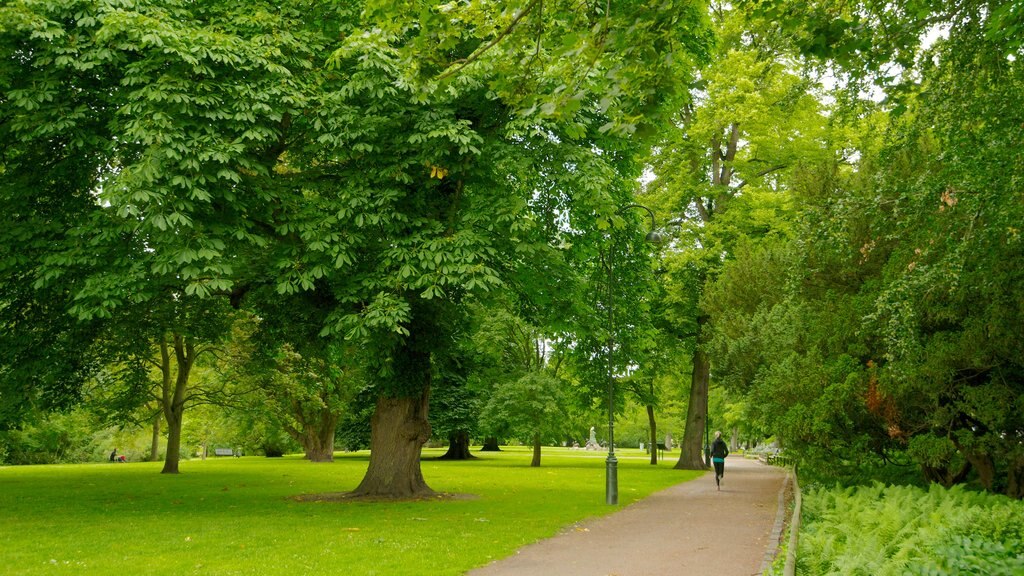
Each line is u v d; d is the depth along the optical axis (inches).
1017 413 514.3
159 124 507.8
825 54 276.2
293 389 1278.3
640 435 3390.7
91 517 577.3
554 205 751.7
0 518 571.8
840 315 617.0
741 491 886.4
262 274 669.9
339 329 575.5
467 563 387.2
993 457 589.0
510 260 660.7
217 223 547.2
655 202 1274.6
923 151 537.0
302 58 603.8
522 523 551.2
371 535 479.8
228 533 486.6
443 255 569.0
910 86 360.5
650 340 1017.5
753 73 1122.0
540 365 1744.6
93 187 629.0
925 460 564.1
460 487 897.5
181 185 505.7
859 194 445.1
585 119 637.3
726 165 1264.8
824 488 653.3
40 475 1131.3
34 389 762.8
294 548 427.8
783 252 802.8
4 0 515.5
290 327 766.5
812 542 354.0
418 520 559.5
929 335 545.6
